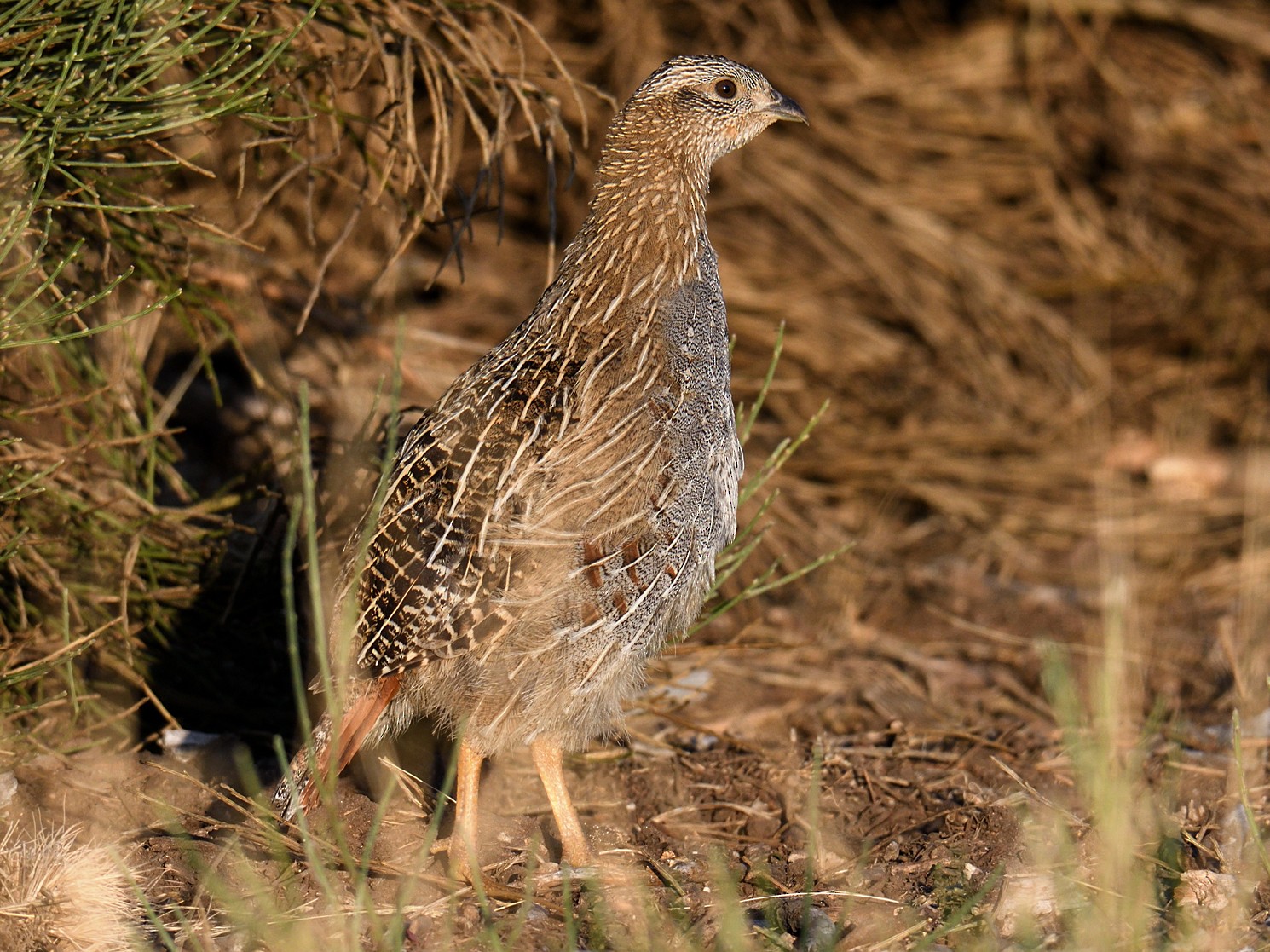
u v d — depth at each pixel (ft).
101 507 31.50
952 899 25.46
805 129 55.01
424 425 27.76
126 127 27.61
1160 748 33.09
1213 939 23.41
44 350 31.45
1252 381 54.19
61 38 28.09
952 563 46.14
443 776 31.07
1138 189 57.41
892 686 38.24
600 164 29.78
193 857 25.73
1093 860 26.55
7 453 30.50
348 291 47.96
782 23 56.95
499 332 50.90
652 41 54.34
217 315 36.11
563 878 24.54
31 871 23.58
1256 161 57.93
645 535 26.08
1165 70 59.57
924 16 60.18
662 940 23.56
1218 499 49.08
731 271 52.26
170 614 33.09
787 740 34.53
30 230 27.89
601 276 28.55
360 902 22.45
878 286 53.42
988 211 55.93
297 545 32.76
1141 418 52.65
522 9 53.16
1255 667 37.55
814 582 43.93
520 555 25.27
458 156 38.81
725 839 29.01
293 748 31.91
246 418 45.57
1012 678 38.93
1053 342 53.83
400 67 34.04
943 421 51.26
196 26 31.12
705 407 27.68
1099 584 45.11
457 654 25.27
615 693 27.12
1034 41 57.93
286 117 29.96
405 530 25.86
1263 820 28.37
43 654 31.04
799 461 48.29
